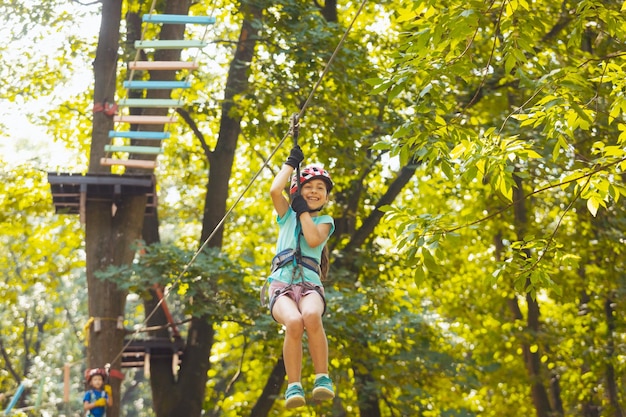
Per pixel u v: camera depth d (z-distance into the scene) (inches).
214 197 738.2
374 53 813.9
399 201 918.4
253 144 839.7
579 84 302.8
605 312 801.6
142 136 568.4
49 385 1390.3
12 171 828.0
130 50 706.8
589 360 772.0
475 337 840.3
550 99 296.8
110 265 641.0
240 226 918.4
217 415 1043.9
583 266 767.7
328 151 687.7
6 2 757.9
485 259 887.1
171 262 625.0
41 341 1496.1
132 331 660.7
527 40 305.7
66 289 1449.3
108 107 667.4
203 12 839.1
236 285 627.5
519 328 788.0
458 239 301.7
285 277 235.3
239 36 792.3
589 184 311.1
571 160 619.2
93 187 633.6
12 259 1103.6
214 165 745.0
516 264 323.9
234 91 698.8
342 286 683.4
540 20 319.6
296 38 645.3
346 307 639.8
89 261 654.5
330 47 655.1
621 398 817.5
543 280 319.9
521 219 783.7
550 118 301.1
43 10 767.1
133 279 612.7
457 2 299.7
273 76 682.2
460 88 674.8
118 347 644.1
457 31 289.9
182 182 927.7
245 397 799.7
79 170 890.7
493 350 821.9
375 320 682.2
